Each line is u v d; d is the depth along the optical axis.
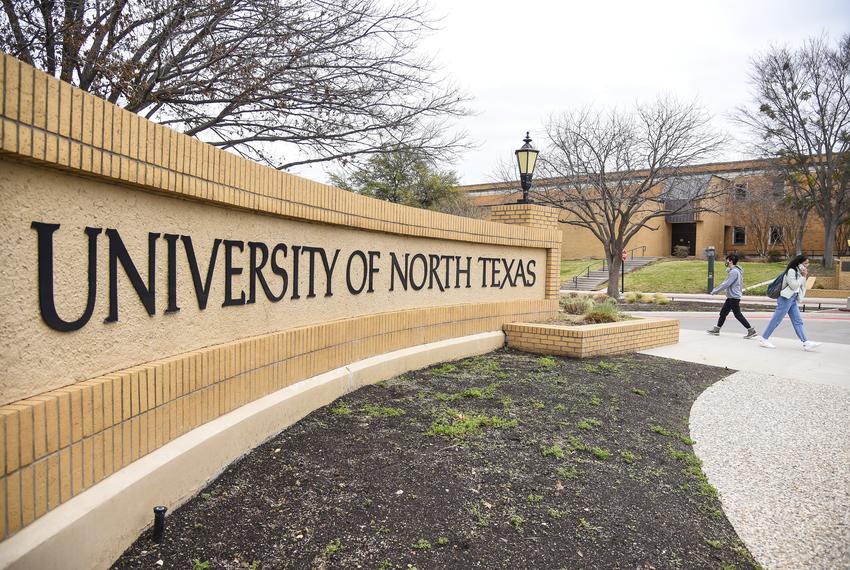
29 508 2.56
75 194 2.95
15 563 2.38
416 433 5.16
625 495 4.22
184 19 8.07
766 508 4.16
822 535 3.78
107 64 7.68
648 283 35.56
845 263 31.88
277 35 9.06
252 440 4.54
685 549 3.56
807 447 5.41
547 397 6.59
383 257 7.18
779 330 14.89
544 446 5.03
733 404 6.86
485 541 3.48
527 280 10.71
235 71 8.97
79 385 2.95
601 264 44.88
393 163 14.30
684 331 13.79
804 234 47.41
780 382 8.03
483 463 4.59
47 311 2.77
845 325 16.33
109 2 7.96
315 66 9.71
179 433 3.78
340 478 4.17
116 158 3.09
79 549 2.76
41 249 2.74
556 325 10.11
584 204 27.05
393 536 3.47
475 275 9.34
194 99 9.60
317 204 5.56
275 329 5.18
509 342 9.77
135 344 3.46
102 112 2.98
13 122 2.45
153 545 3.20
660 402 6.77
